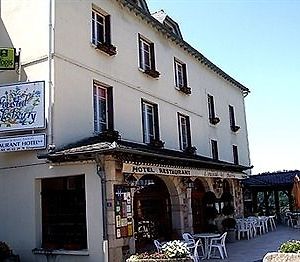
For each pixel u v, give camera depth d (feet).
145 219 44.04
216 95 72.23
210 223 55.42
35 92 34.73
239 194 69.62
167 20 60.13
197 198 55.83
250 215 81.41
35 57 36.68
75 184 34.83
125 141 42.65
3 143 34.68
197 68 65.51
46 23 36.68
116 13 45.93
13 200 35.53
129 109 45.32
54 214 35.19
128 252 32.50
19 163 35.68
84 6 40.81
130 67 46.80
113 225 31.48
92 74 40.22
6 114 35.04
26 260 34.04
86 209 32.17
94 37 42.96
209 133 66.85
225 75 75.72
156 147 47.83
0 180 36.42
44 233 34.99
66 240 34.27
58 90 35.47
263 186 82.28
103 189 31.55
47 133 34.27
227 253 44.16
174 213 44.98
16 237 34.86
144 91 48.88
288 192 86.07
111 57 43.60
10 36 38.68
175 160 39.55
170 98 55.06
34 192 34.58
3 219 35.70
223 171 53.93
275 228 74.18
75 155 31.60
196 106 63.00
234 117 80.07
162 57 54.60
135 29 49.21
